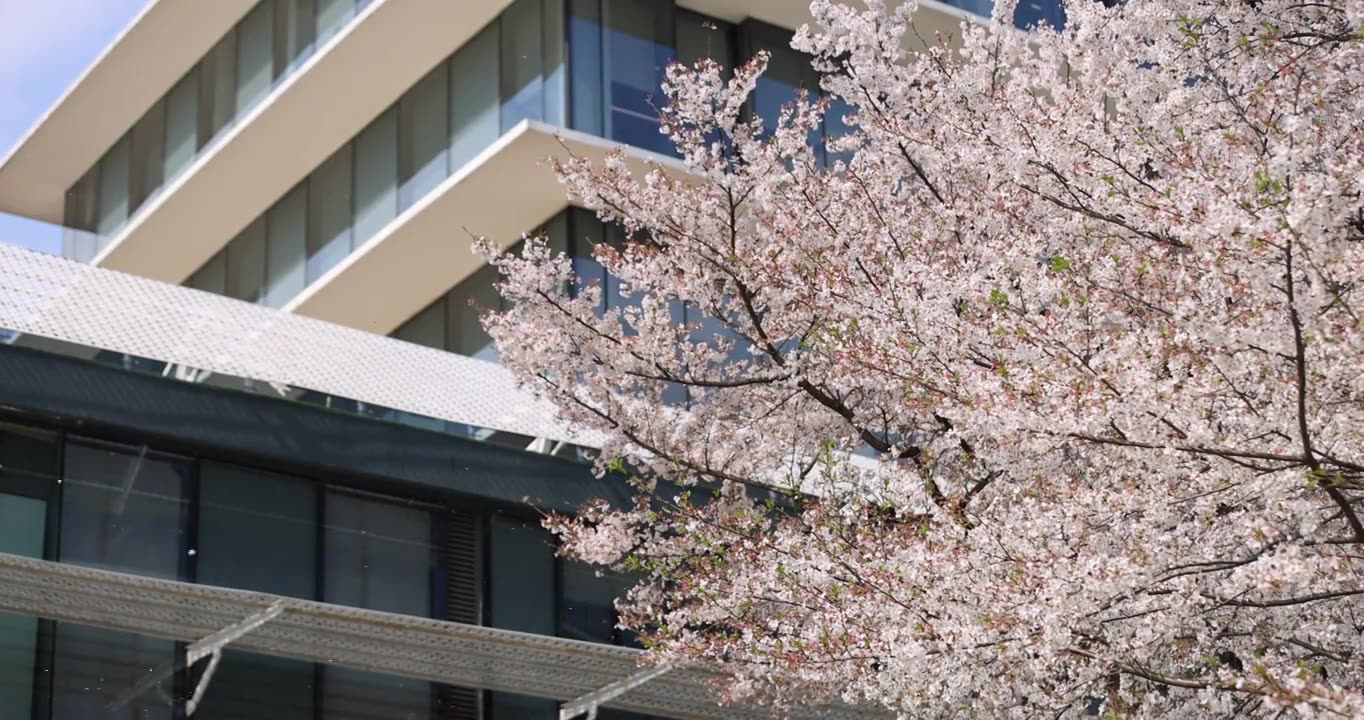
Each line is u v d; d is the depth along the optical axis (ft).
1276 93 35.32
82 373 52.24
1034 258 38.55
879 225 45.96
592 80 83.41
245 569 54.03
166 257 106.52
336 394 57.47
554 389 48.52
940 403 37.81
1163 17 40.55
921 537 39.50
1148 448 31.53
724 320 47.83
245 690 52.34
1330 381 30.73
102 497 51.90
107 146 114.62
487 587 58.65
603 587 60.90
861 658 39.81
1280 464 30.99
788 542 43.32
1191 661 36.17
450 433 59.31
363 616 47.70
